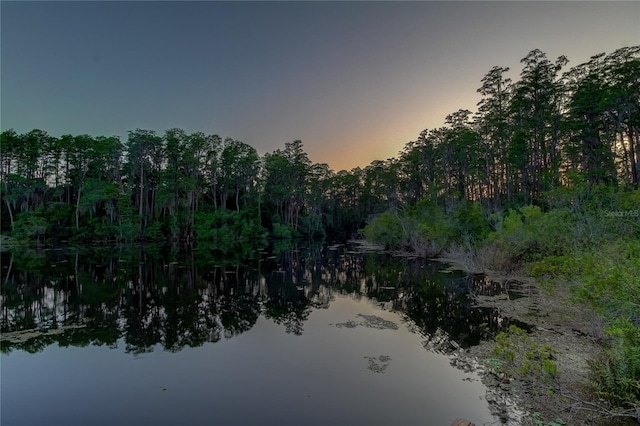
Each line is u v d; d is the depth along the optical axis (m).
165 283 18.94
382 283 18.84
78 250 36.97
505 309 12.05
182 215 51.62
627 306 6.09
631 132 29.84
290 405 6.41
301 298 15.66
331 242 58.31
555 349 8.13
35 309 13.52
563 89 33.41
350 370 7.90
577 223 14.67
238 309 13.69
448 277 19.08
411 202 60.19
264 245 47.84
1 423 5.88
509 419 5.69
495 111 41.97
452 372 7.60
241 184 62.00
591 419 5.45
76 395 6.86
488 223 26.30
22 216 44.41
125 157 52.47
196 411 6.23
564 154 34.06
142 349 9.37
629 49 27.75
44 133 50.84
